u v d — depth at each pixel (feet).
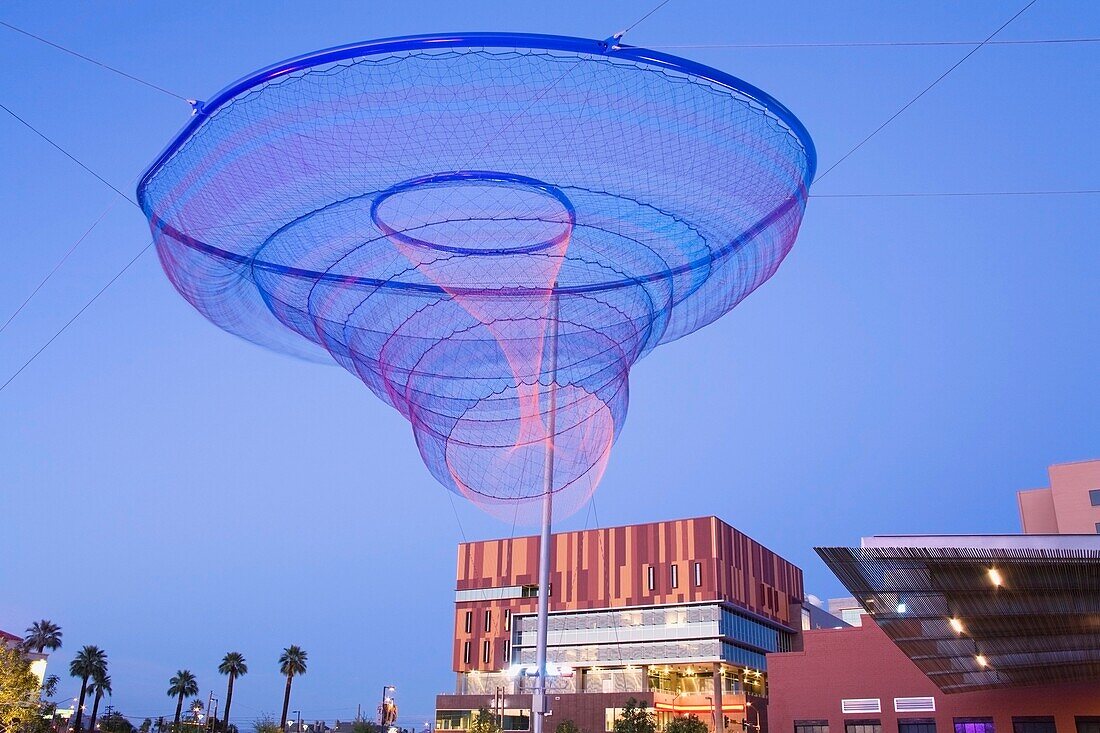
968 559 104.88
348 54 26.68
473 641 377.09
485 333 38.83
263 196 31.58
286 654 432.25
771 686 231.30
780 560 402.72
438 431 40.91
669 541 351.46
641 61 26.94
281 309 38.27
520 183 32.48
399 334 38.52
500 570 383.65
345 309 37.70
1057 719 195.52
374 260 36.11
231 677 437.99
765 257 36.35
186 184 31.12
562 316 38.83
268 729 416.67
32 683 207.72
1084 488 279.49
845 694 222.48
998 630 140.15
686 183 32.01
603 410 40.47
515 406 39.81
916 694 214.69
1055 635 142.72
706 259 36.70
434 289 37.68
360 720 433.48
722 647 330.34
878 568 112.47
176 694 459.32
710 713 337.52
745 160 30.73
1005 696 202.39
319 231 34.14
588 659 350.84
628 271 37.86
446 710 364.79
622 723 295.07
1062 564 104.47
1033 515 301.22
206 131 29.04
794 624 399.24
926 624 137.69
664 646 338.95
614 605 352.28
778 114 29.09
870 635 224.74
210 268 35.09
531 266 37.52
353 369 41.47
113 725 488.44
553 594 366.43
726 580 342.85
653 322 40.19
